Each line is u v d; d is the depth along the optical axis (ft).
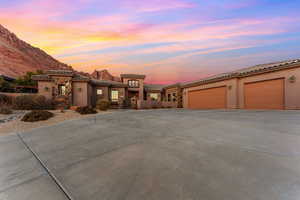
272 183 6.06
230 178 6.62
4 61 134.92
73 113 38.86
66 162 9.95
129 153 10.62
